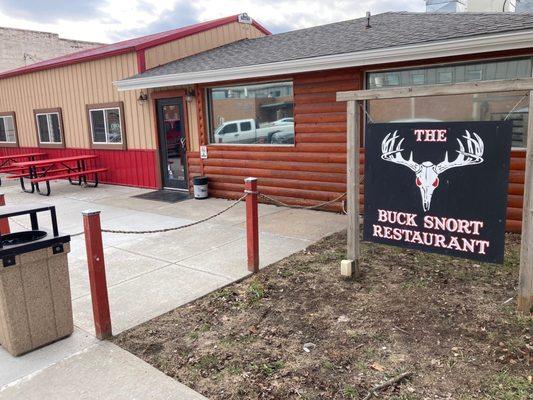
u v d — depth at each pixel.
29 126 14.78
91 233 3.63
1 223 5.25
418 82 6.98
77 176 12.27
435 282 4.69
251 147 9.14
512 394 2.86
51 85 13.48
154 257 5.95
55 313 3.71
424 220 4.45
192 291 4.75
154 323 4.07
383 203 4.70
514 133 6.28
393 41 6.80
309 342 3.64
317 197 8.39
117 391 3.08
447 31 6.61
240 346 3.63
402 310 4.09
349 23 10.58
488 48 5.71
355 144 4.73
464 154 4.13
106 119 12.10
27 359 3.49
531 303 3.88
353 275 4.90
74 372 3.31
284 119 8.66
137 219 8.18
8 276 3.41
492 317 3.86
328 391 3.01
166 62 11.14
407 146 4.46
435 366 3.22
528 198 3.73
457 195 4.21
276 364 3.34
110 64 11.49
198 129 9.95
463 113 6.65
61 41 25.58
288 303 4.38
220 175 9.79
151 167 11.31
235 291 4.72
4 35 22.89
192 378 3.22
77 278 5.29
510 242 6.00
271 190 9.01
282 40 10.55
